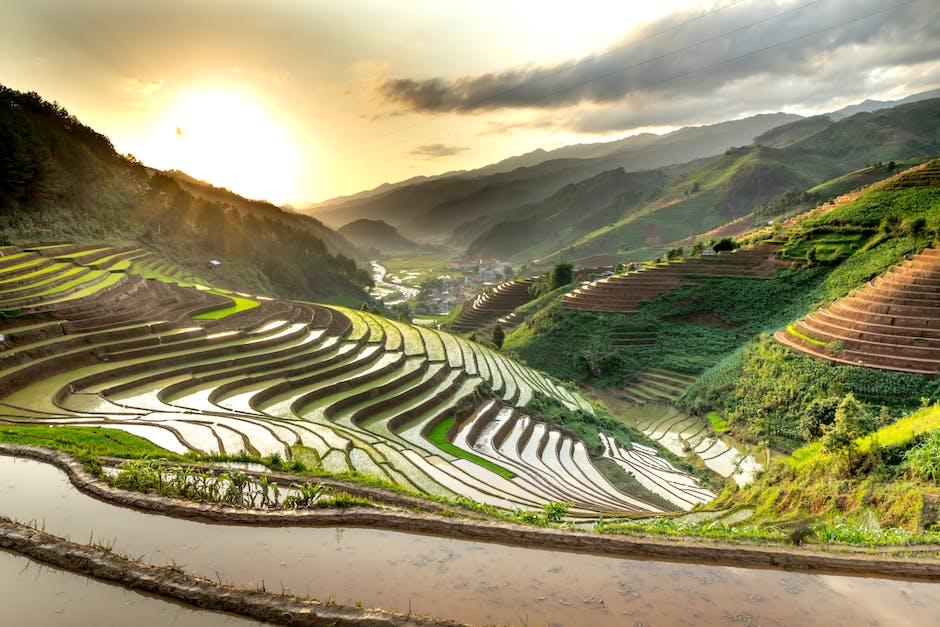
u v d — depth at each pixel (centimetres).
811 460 3014
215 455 1920
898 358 4603
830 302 6384
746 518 2522
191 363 3938
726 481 4306
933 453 2245
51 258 5378
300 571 1097
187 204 12406
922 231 6253
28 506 1365
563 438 4631
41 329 3475
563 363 7950
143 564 1062
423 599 1002
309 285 15212
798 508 2442
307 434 2806
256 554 1164
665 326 7938
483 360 6356
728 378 5897
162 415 2786
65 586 1011
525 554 1187
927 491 1952
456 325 12675
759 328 7112
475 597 1012
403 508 1574
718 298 7900
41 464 1641
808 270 7356
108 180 9788
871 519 1905
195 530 1264
